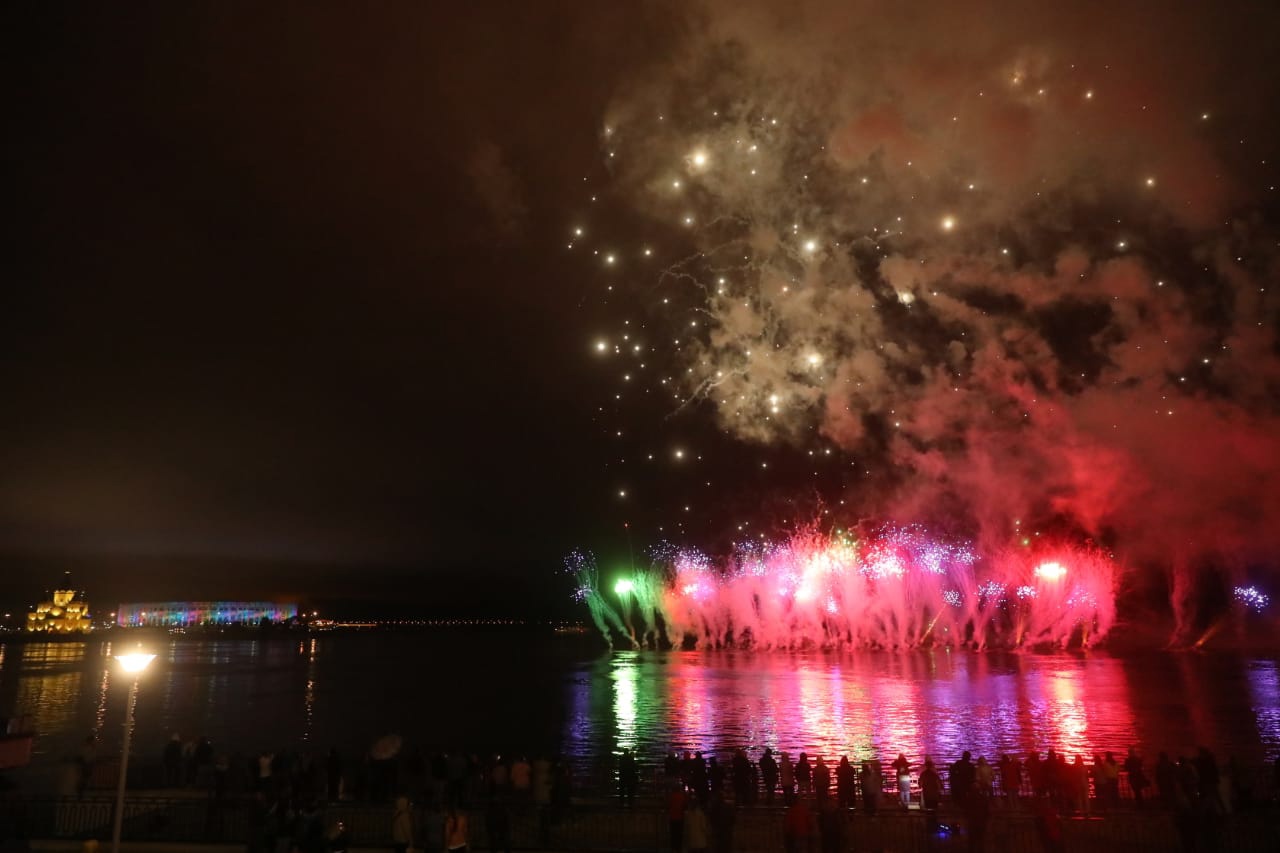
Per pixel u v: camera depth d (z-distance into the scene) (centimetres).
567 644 16825
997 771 2755
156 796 2400
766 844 1972
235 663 11638
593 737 3916
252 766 2605
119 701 6331
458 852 1700
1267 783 2347
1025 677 5759
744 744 3491
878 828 1973
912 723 3900
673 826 1875
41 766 3338
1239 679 5412
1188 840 1736
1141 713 4019
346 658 12950
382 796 2533
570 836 2047
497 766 2598
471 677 8131
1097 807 2184
